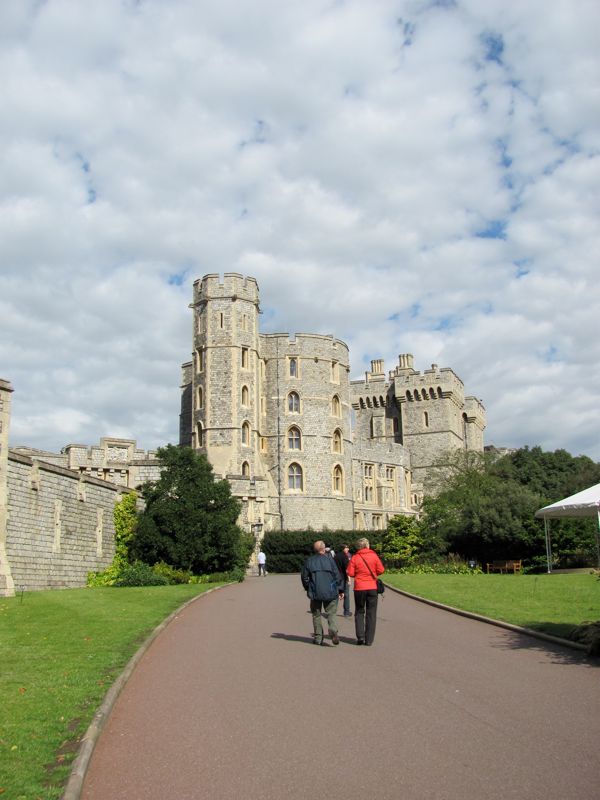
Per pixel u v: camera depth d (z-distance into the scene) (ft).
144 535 119.75
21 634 49.75
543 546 154.10
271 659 42.06
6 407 82.89
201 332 205.87
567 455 285.02
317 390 223.71
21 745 25.14
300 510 214.07
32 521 90.58
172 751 25.57
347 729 27.71
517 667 38.86
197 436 202.08
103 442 155.33
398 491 273.75
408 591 89.20
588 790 21.29
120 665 38.99
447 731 27.22
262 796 21.43
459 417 329.72
